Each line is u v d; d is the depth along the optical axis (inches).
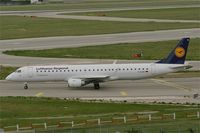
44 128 6402.6
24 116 7121.1
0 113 7313.0
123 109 7426.2
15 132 6166.3
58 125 6525.6
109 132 6013.8
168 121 6574.8
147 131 5974.4
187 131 5925.2
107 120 6722.4
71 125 6515.8
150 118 6747.1
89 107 7618.1
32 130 6279.5
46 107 7672.2
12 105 7834.6
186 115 6914.4
